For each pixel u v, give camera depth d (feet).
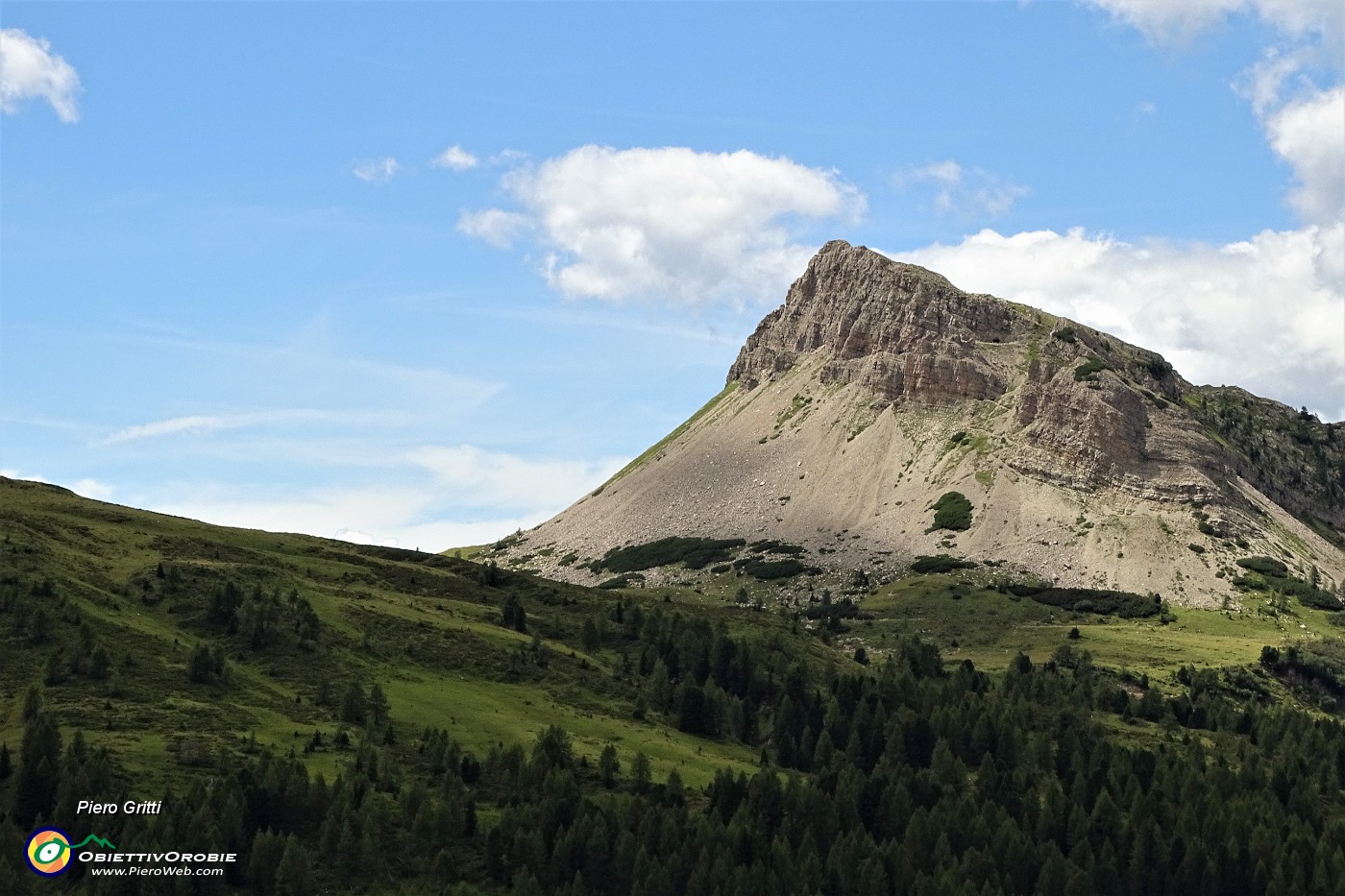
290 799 629.51
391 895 595.47
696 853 633.20
